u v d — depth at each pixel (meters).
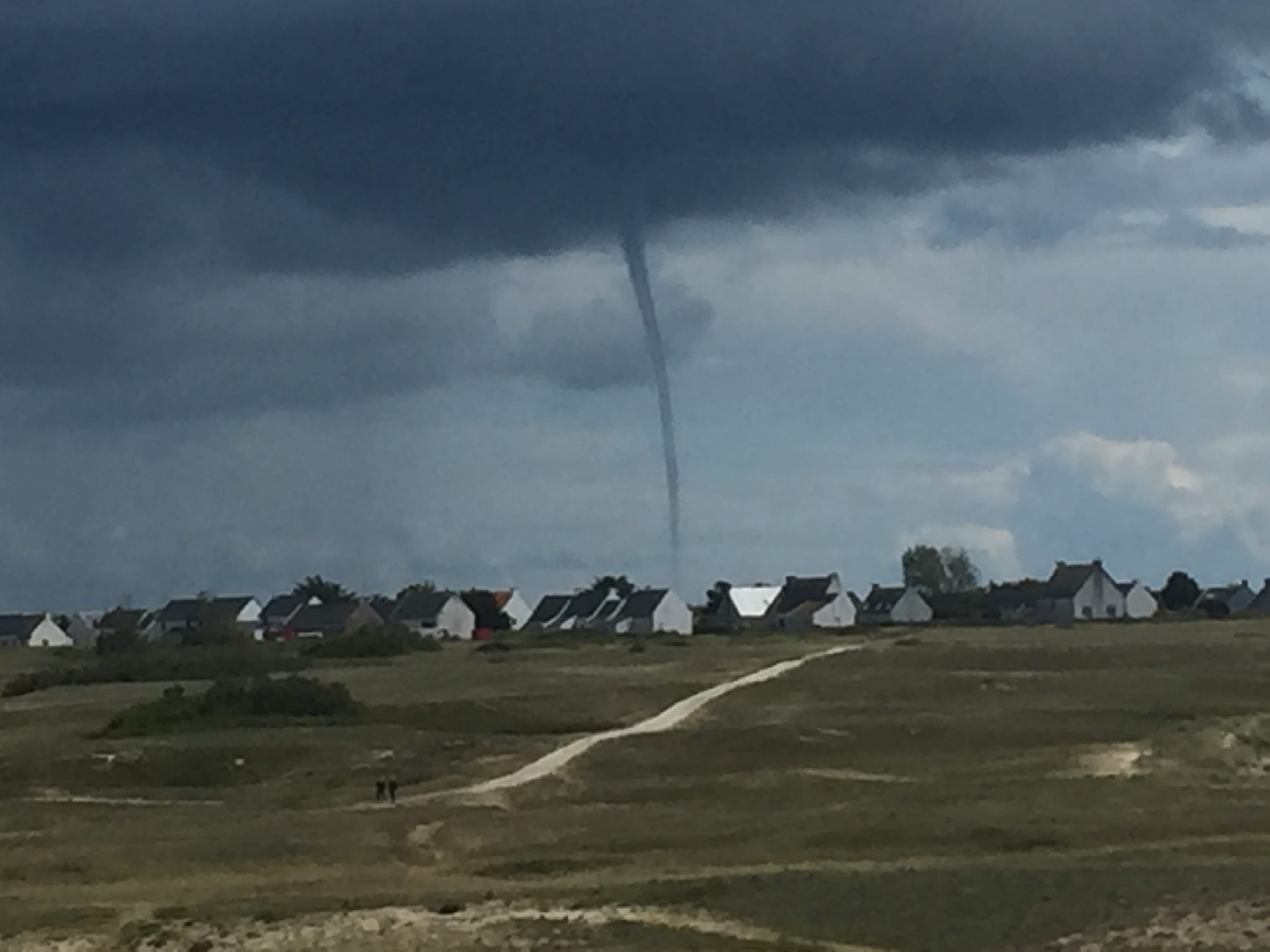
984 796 51.81
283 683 81.56
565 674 101.31
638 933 33.31
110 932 36.44
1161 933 30.45
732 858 42.56
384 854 46.62
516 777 62.91
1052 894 33.78
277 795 62.41
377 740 71.38
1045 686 87.00
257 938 35.03
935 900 34.16
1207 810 46.56
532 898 37.25
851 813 48.88
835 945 31.81
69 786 66.38
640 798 56.03
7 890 42.62
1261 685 84.62
